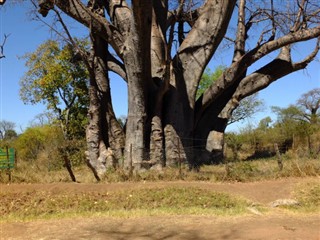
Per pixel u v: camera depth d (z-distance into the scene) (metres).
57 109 29.08
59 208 11.89
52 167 20.00
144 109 17.94
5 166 16.42
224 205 12.04
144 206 11.97
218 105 21.67
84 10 17.95
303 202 12.33
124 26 18.41
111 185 13.88
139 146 17.55
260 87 20.92
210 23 20.17
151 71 18.59
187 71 19.91
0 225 9.57
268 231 8.09
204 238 7.86
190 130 19.55
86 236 8.20
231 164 17.12
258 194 13.23
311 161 16.38
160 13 20.84
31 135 32.50
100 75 20.22
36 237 8.24
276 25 20.92
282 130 27.98
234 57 22.28
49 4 17.66
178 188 13.27
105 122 19.91
